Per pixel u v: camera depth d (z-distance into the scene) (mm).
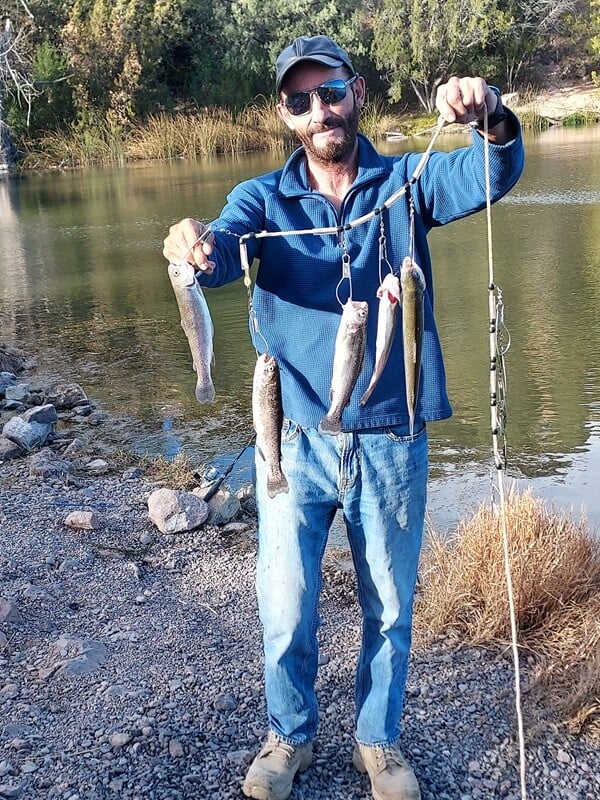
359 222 3334
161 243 19438
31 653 4652
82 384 10422
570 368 9484
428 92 45375
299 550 3455
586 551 5031
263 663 4570
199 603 5281
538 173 24781
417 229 3439
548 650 4555
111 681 4379
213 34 44156
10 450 7992
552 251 15406
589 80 47375
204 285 3369
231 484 7273
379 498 3398
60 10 42312
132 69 40188
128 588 5430
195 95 43812
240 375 10336
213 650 4703
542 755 3834
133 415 9195
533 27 46219
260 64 44188
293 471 3412
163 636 4852
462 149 3373
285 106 3361
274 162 33219
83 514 6277
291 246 3410
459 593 4883
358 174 3422
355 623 5008
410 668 4477
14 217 24312
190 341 3277
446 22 43594
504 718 4074
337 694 4250
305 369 3418
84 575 5566
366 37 46188
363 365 3324
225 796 3598
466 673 4422
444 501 6664
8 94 38344
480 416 8375
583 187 21969
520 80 47781
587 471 7059
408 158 3496
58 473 7441
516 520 5023
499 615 4695
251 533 6305
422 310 3121
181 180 29469
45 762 3805
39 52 39406
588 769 3754
